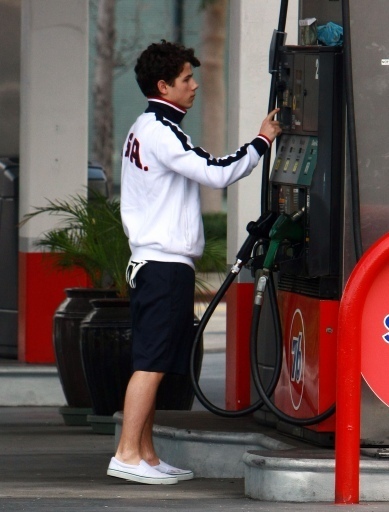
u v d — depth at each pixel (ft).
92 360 95.86
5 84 129.70
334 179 68.23
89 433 98.99
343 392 61.41
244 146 69.67
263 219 72.38
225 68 390.21
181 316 70.33
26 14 117.39
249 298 87.92
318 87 68.33
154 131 69.82
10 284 124.36
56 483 72.90
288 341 73.26
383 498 63.72
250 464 65.92
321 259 67.92
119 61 366.43
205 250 97.71
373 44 67.10
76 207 104.63
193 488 70.33
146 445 73.20
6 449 89.71
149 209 70.18
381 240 60.90
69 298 104.01
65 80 117.60
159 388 91.56
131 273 70.18
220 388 130.00
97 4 355.77
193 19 401.08
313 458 64.64
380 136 67.26
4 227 124.06
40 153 117.29
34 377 115.85
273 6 89.30
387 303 63.31
